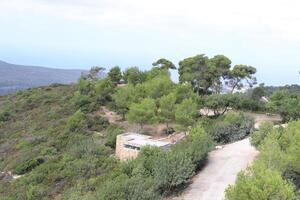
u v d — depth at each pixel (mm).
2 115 62531
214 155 35469
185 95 49312
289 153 24359
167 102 45312
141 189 22500
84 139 45219
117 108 54969
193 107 44125
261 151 25859
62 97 67750
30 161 41312
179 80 63781
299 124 30375
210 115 54219
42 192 31859
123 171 29609
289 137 27703
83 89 64812
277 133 29781
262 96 69188
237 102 55688
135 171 27484
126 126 50125
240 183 18234
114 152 41312
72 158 39156
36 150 44938
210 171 30875
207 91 64562
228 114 45312
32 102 67875
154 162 28031
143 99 48219
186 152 29734
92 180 30438
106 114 55188
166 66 67562
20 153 45562
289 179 21984
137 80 59844
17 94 77875
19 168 40719
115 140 42469
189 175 27156
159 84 50312
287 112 50531
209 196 25859
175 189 27234
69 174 34500
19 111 64875
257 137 34656
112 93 60188
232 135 41750
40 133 51156
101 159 37219
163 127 49250
